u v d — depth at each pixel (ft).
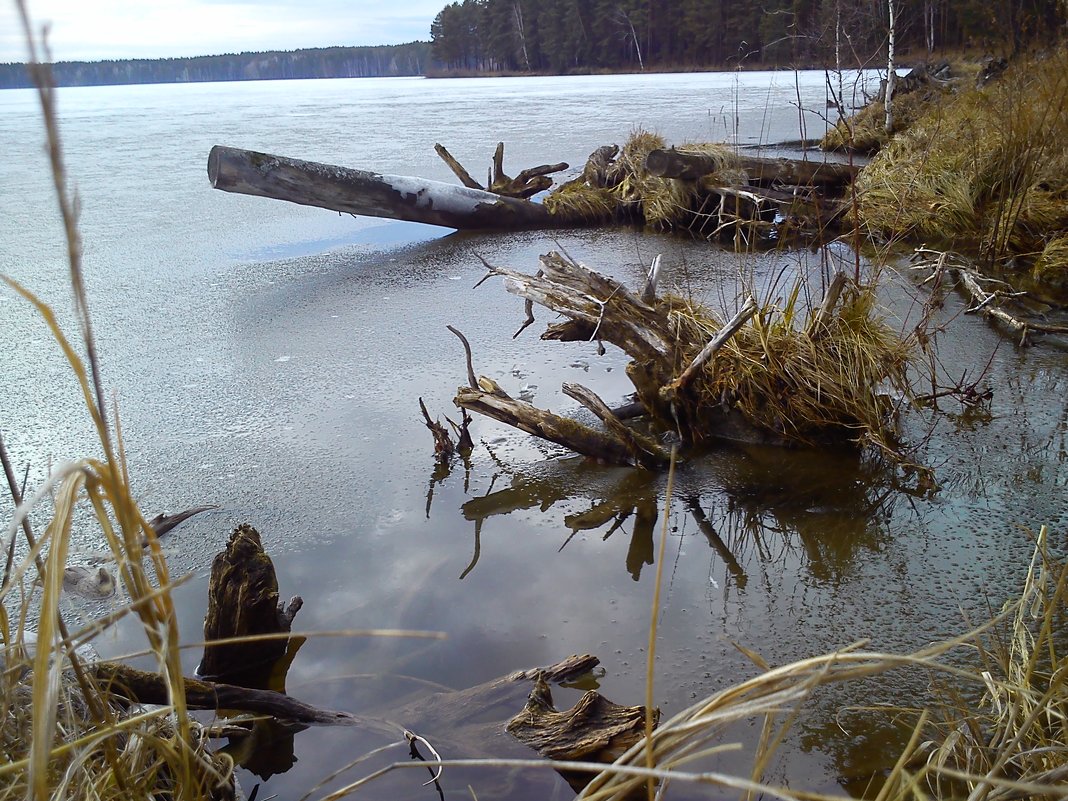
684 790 7.27
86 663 6.80
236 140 63.93
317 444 14.83
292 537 11.92
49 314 3.93
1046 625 6.98
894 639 9.37
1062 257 23.89
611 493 13.00
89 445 15.05
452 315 22.17
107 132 76.43
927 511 12.14
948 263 24.84
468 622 9.91
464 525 12.16
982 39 48.57
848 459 13.83
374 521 12.31
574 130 63.00
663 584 10.61
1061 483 12.68
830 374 14.33
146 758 6.26
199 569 11.19
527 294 15.37
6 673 5.43
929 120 38.17
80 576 10.75
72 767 4.96
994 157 29.27
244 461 14.24
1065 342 18.94
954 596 10.13
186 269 27.55
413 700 8.63
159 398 17.08
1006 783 4.63
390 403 16.57
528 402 16.19
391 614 10.07
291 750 8.04
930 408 15.57
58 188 3.74
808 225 29.91
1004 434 14.39
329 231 33.78
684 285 24.03
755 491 12.93
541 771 7.54
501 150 37.22
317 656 9.37
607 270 26.71
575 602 10.26
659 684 8.76
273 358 19.21
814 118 65.41
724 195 31.91
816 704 8.42
